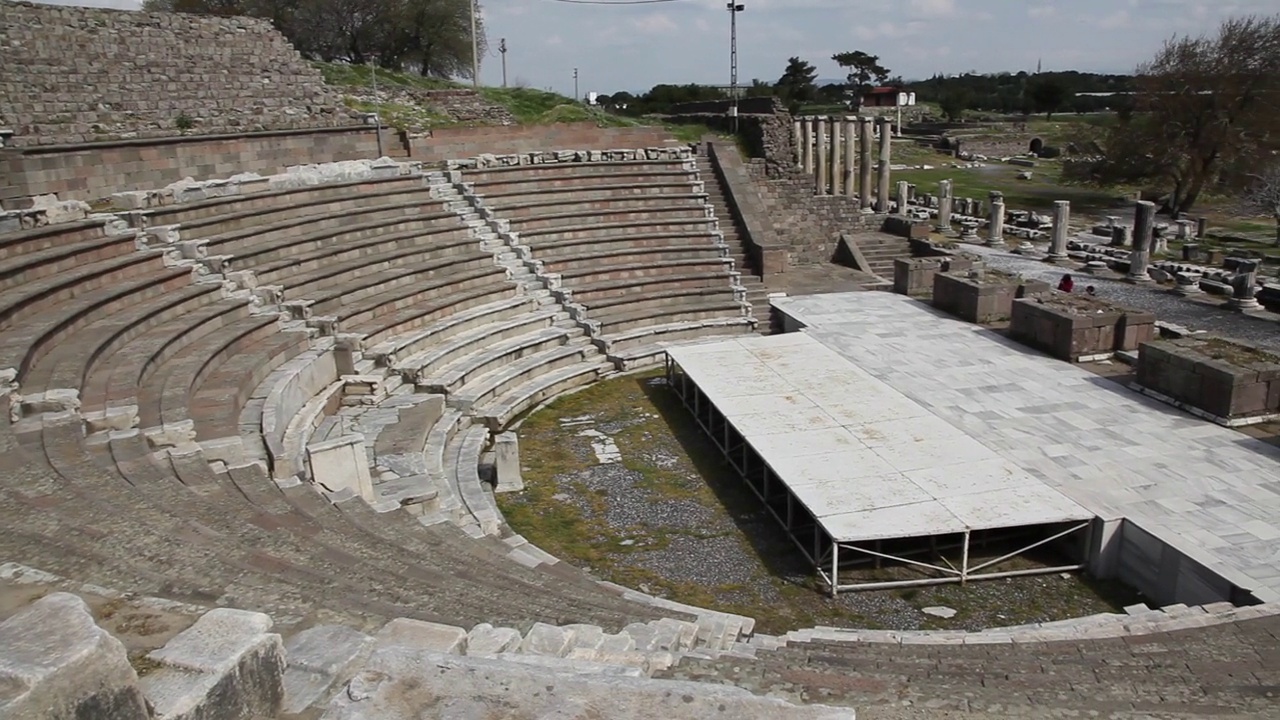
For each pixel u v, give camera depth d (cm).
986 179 7125
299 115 2898
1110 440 1656
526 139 3138
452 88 4091
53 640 380
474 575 973
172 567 723
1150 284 3153
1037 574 1372
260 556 795
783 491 1675
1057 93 11262
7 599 571
